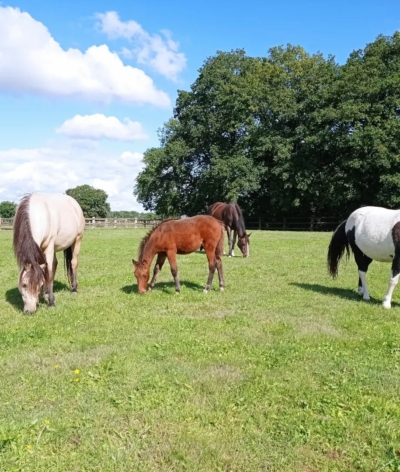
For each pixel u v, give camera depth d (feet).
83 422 12.30
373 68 114.42
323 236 85.66
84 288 31.86
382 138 103.40
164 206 157.58
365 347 18.69
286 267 42.24
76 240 30.04
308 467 10.61
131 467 10.49
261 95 126.62
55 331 20.63
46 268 24.45
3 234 92.12
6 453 10.87
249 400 13.64
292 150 125.59
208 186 136.87
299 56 138.10
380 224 26.84
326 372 15.87
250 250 58.18
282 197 127.13
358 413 12.90
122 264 44.65
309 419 12.59
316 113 113.29
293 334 20.59
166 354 17.61
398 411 12.92
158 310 25.16
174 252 29.07
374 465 10.61
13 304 26.61
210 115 140.36
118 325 21.86
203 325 21.91
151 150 155.33
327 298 28.55
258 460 10.78
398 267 25.84
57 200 28.14
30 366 16.33
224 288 31.30
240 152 128.88
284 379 15.26
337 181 115.65
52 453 10.98
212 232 29.50
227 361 16.90
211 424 12.39
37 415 12.62
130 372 15.64
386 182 104.01
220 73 140.15
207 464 10.62
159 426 12.19
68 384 14.74
